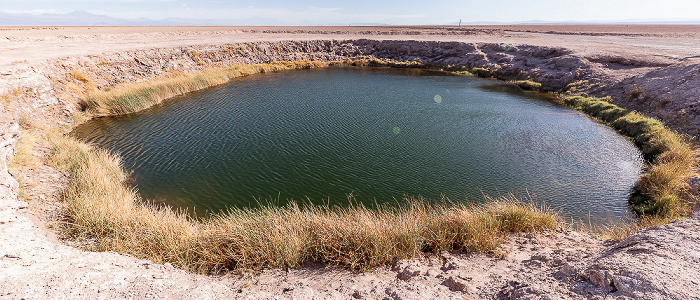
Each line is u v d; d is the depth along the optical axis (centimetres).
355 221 790
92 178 1127
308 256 704
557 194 1201
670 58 2744
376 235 693
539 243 730
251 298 489
